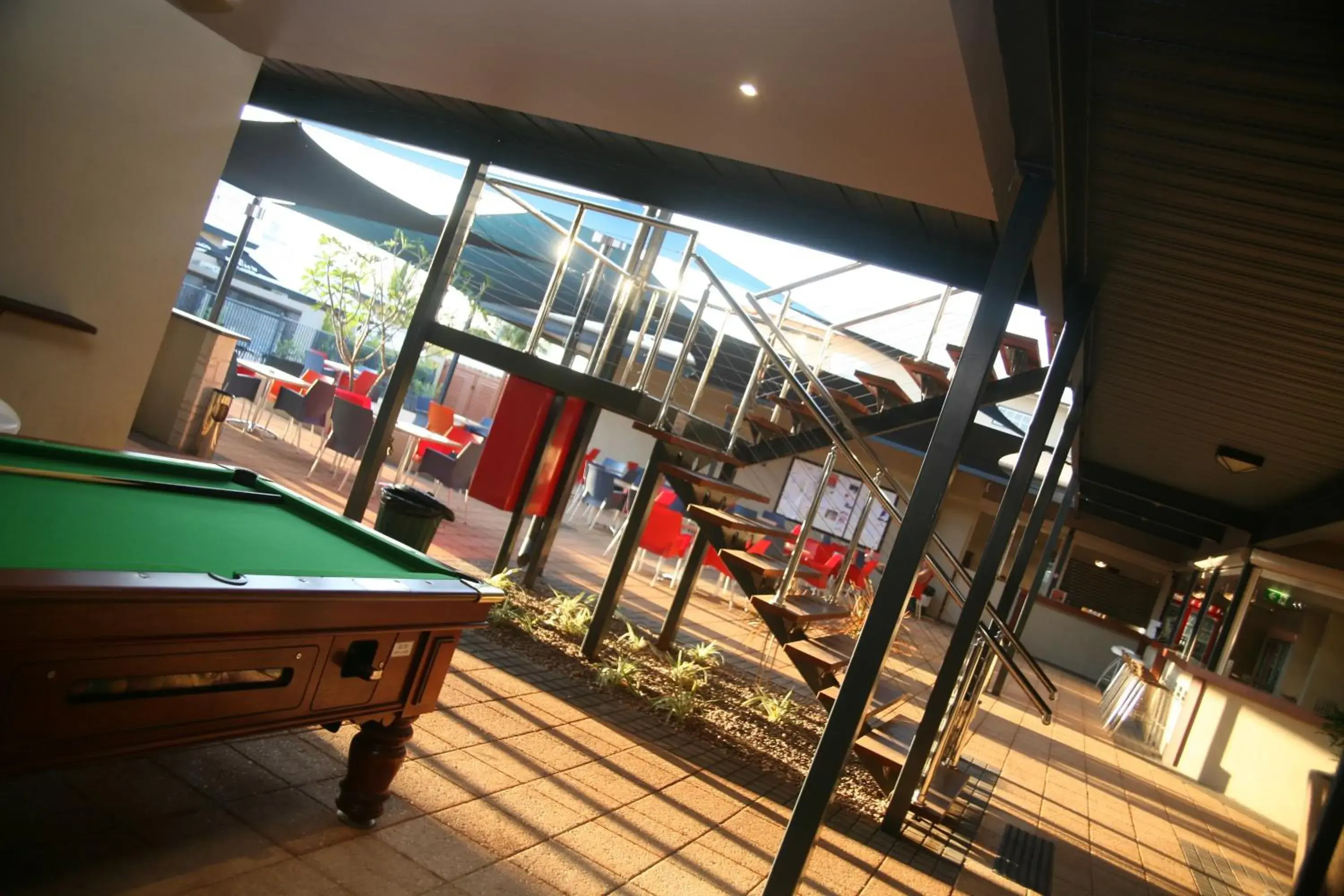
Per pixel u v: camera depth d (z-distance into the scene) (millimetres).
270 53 5488
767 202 5332
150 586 1757
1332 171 2895
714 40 3361
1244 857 6375
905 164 3896
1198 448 7496
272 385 12273
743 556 5289
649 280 8414
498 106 5246
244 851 2336
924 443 13195
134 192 5086
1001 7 2586
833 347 9922
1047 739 8672
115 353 5184
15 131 4508
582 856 2930
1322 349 4422
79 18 4629
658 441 5609
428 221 9008
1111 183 3463
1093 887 4520
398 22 4316
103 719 1807
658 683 5586
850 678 3068
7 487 2229
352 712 2395
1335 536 7742
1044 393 4602
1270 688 10805
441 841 2715
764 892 3027
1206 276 4043
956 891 3836
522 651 5242
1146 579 18672
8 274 4621
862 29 2891
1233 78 2600
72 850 2125
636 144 5309
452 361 15031
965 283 4910
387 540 2855
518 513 6758
